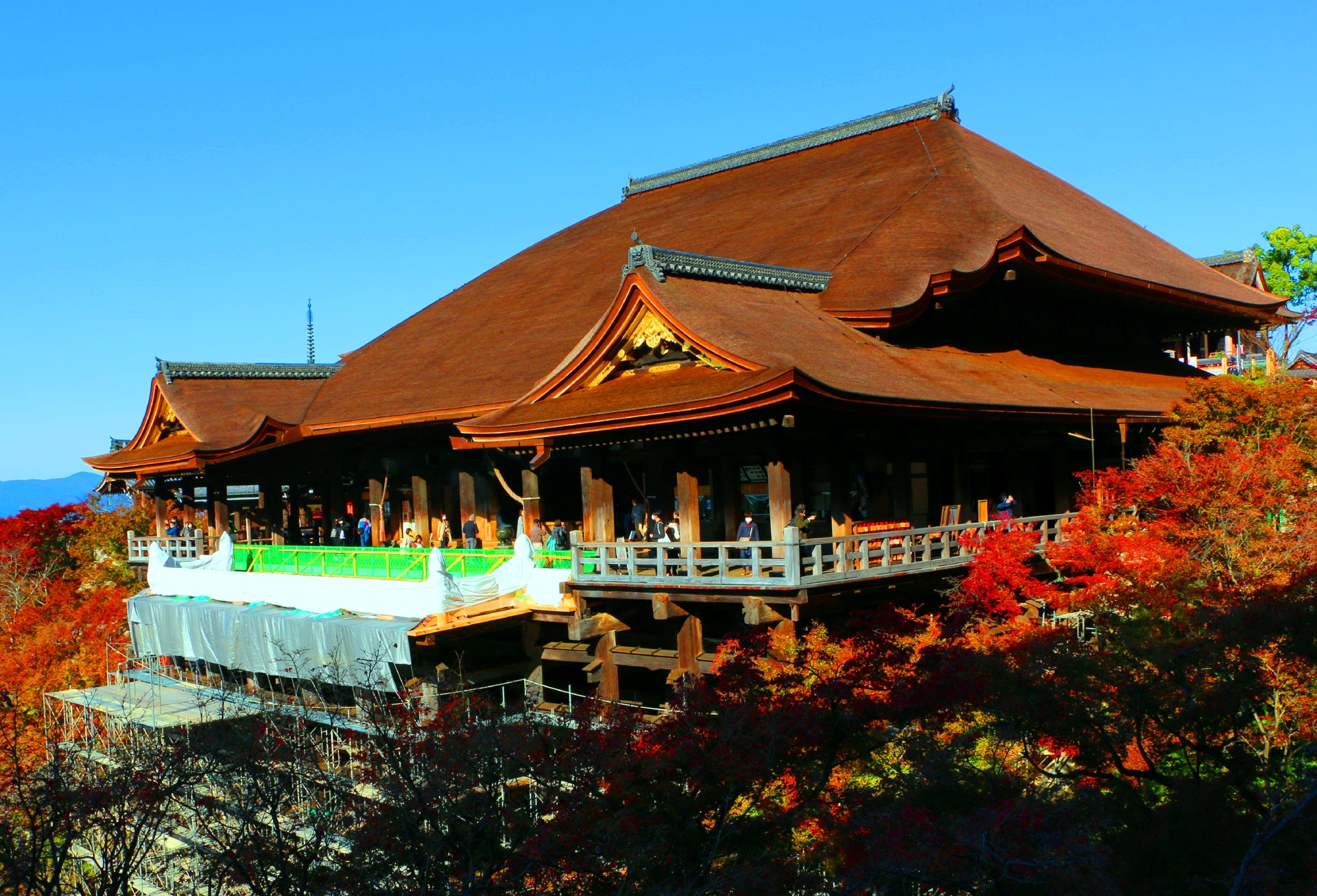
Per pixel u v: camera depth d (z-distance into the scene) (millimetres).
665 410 21750
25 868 16047
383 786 13570
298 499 43406
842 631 17516
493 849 12977
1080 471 26672
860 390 21688
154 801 15859
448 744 13492
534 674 26094
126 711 27078
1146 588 18297
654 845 12102
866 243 33062
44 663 34969
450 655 24312
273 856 14258
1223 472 21797
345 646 25188
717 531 27125
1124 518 23734
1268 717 16047
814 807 13477
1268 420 26156
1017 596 24250
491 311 42250
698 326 23766
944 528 23609
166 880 16766
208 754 17250
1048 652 15656
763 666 16891
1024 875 11914
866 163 43500
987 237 31547
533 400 27078
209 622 30203
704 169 54281
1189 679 15070
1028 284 33438
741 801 13625
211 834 15148
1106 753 15625
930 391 23812
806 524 22766
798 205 40938
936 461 28328
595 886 12266
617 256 42812
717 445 23141
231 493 50156
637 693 26938
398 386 36531
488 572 26047
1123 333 41000
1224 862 12969
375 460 37375
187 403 40906
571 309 37844
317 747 20031
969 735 14891
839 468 23828
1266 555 20609
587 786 12758
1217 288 40594
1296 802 13016
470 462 34062
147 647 33219
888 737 15211
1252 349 58781
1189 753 15625
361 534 37094
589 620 24328
